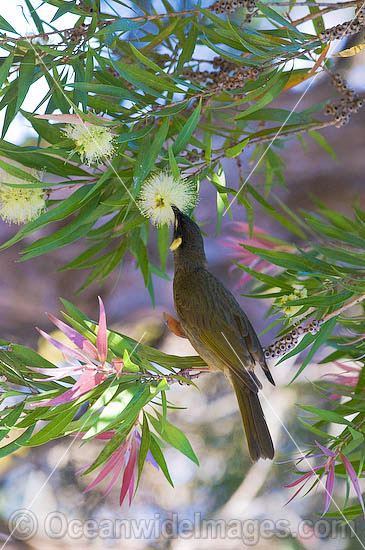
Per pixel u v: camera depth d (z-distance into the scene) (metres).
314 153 8.15
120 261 6.37
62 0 6.19
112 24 6.16
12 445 6.12
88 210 6.19
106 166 6.19
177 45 6.34
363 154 8.03
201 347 6.22
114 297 7.96
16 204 6.16
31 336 7.72
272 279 6.22
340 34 6.18
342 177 8.20
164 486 6.89
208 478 6.92
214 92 6.17
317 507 6.68
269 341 7.36
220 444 7.05
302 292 6.20
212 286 6.22
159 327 7.86
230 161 7.87
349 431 6.17
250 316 7.52
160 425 6.15
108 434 6.16
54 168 6.19
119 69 6.15
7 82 6.18
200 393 7.33
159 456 6.15
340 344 6.23
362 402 6.21
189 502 6.82
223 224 8.02
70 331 6.09
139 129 6.19
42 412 6.13
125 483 6.14
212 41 6.27
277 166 6.47
